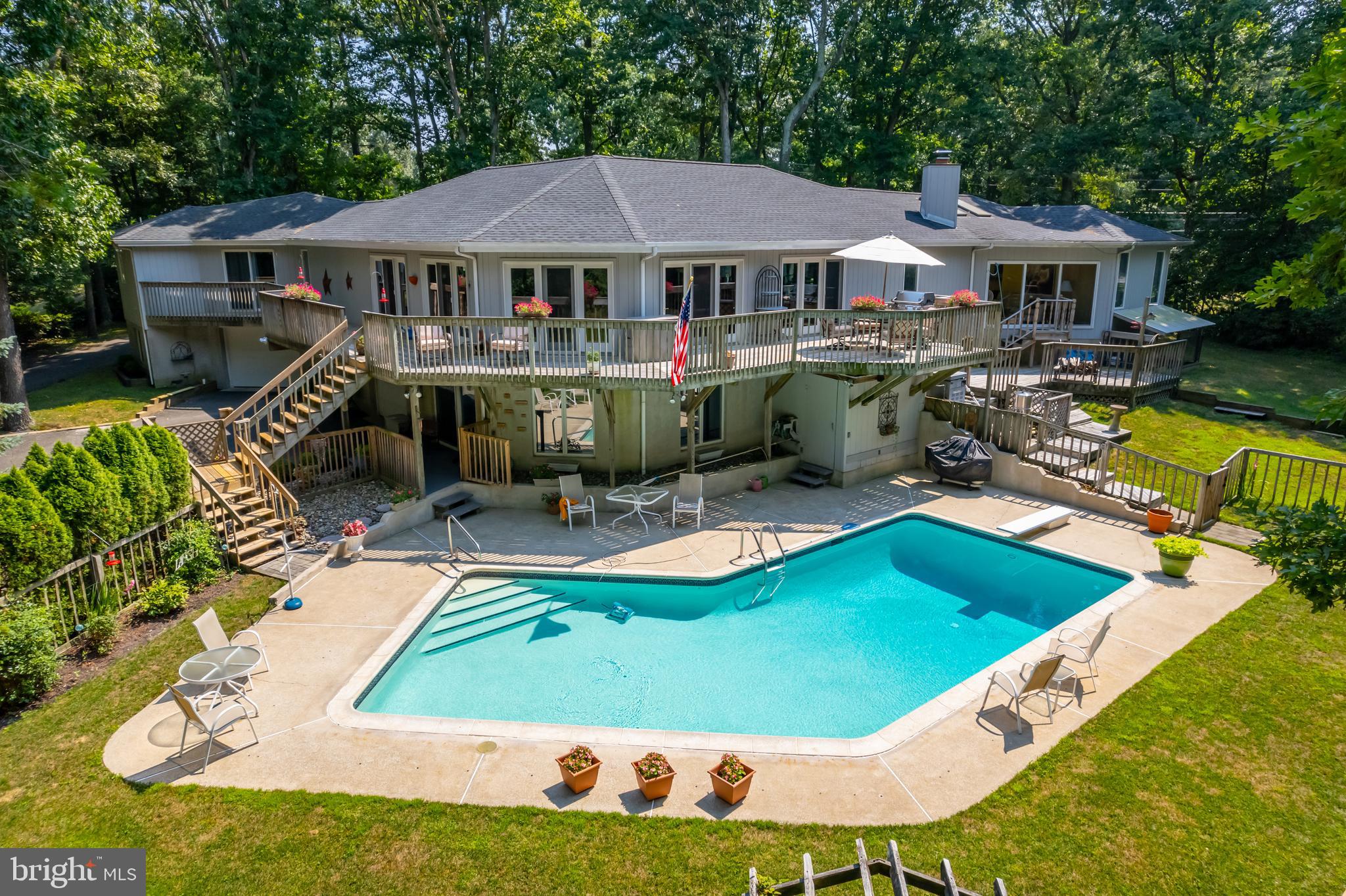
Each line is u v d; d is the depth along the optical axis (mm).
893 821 8195
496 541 16109
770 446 20156
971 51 36938
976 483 19672
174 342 27297
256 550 14555
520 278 18547
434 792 8617
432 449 21047
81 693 10391
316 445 17859
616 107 41031
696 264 19312
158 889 7316
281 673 10961
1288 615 12578
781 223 20875
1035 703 10352
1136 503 17047
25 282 32469
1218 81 33219
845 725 10305
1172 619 12523
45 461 12562
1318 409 6820
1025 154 36312
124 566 12461
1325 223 30016
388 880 7457
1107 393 22984
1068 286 26859
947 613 13664
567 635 12852
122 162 34625
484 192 21703
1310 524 6738
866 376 18656
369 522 16328
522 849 7805
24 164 18297
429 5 37375
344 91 42156
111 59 26828
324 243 21688
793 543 16172
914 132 42281
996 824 8172
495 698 10930
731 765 8484
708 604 14055
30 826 8070
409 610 12938
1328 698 10328
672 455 19688
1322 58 6160
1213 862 7676
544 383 16312
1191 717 9969
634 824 8125
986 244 24125
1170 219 37188
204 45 36969
